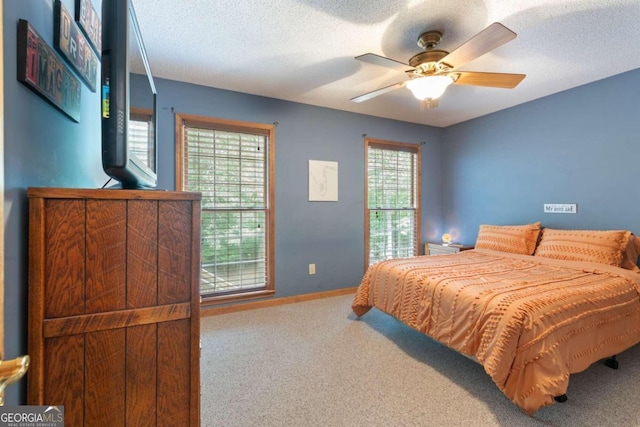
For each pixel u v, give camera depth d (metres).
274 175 3.42
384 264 2.82
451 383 1.93
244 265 3.33
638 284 2.18
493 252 3.31
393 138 4.24
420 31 2.10
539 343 1.57
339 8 1.87
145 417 0.92
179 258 0.96
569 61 2.54
